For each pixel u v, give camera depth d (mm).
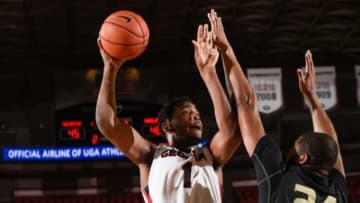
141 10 14602
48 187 16922
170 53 17312
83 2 13922
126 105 16547
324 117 3701
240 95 3379
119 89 16719
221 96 3557
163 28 15750
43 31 15633
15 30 15477
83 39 16312
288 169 3186
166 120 3641
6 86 16984
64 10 14281
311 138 3195
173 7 14414
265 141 3217
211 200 3383
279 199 3061
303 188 3072
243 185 17141
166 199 3379
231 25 15680
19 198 16703
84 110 16641
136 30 3555
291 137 17203
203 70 3633
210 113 16938
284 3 14445
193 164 3459
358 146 17422
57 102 16719
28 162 16594
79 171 16953
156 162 3502
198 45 3672
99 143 16438
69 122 16516
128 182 17094
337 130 17453
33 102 16953
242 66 17672
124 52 3521
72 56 17328
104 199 17000
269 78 17047
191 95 17094
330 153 3152
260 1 14297
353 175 17312
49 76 17141
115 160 16875
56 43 16531
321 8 14742
